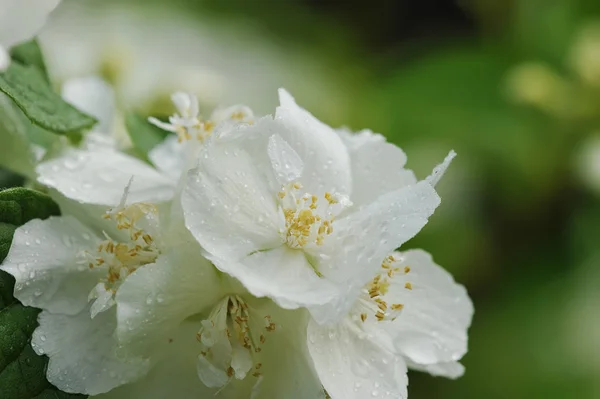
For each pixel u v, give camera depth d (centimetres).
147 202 24
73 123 25
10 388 24
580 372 45
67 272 24
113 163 25
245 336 24
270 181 24
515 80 50
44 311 24
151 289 23
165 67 50
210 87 38
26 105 25
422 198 24
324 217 24
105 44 41
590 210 50
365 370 24
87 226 25
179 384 24
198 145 25
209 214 23
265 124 24
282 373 24
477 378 46
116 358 24
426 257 26
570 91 49
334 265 24
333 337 24
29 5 25
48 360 24
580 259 49
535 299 48
